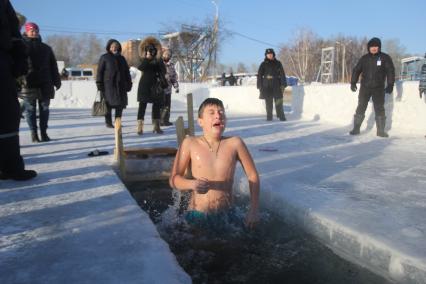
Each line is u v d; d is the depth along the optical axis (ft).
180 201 12.92
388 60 24.18
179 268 7.06
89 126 30.27
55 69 21.80
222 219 10.35
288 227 10.44
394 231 8.68
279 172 14.79
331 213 9.90
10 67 12.59
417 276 7.16
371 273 8.01
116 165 15.69
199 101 61.36
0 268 7.02
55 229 8.87
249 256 8.61
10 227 9.00
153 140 22.43
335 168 15.53
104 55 26.63
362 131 27.53
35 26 20.45
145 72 24.63
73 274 6.81
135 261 7.27
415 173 14.64
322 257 8.65
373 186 12.73
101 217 9.64
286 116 38.83
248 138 24.04
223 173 10.58
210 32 132.77
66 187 12.44
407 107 26.55
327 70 140.46
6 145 12.86
